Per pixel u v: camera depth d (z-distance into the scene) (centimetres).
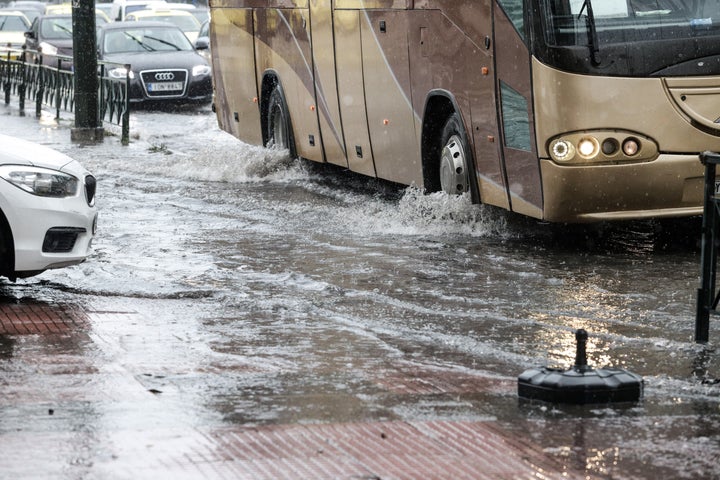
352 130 2466
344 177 2791
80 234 1506
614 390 1055
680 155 1781
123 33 4828
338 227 2103
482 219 2059
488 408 1033
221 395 1070
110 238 2000
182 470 854
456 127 2064
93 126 3616
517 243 1936
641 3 1780
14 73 4797
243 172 2820
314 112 2658
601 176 1775
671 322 1408
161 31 4872
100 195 2536
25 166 1477
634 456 903
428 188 2162
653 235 2002
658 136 1775
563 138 1769
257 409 1023
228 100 3212
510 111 1862
